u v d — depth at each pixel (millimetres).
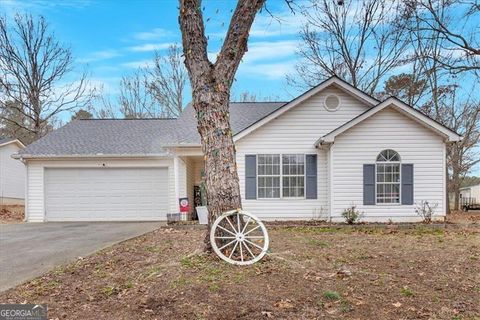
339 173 13734
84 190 16422
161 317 4281
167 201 16359
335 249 7973
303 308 4457
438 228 12320
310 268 5961
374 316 4281
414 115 13484
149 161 16391
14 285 5570
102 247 8742
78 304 4734
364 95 14391
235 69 6438
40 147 16703
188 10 6305
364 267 6230
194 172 18188
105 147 16703
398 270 6094
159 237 10281
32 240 10125
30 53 26359
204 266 5840
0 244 9461
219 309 4422
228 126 6387
